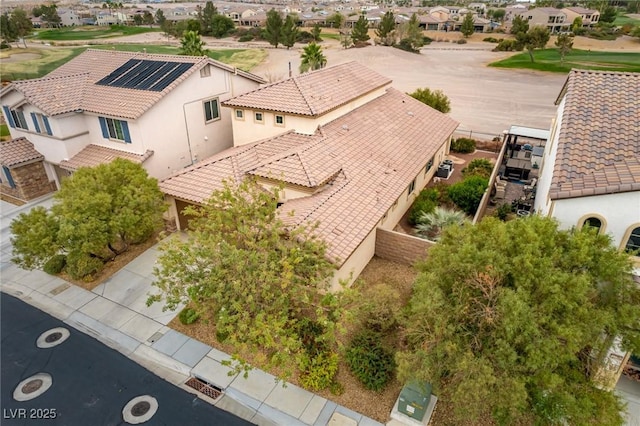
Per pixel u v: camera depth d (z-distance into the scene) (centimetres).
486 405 1102
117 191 1972
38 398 1487
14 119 2859
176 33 11469
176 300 1496
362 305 1526
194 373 1562
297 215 1839
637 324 1099
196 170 2347
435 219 2150
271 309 1372
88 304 1928
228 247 1440
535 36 8225
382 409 1405
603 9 13088
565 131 1549
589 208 1311
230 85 3169
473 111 5044
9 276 2134
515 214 2420
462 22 13325
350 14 16888
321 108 2489
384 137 2677
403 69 7738
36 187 2881
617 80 1747
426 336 1240
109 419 1409
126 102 2634
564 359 1061
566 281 1062
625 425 1341
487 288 1153
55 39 11581
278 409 1418
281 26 10038
